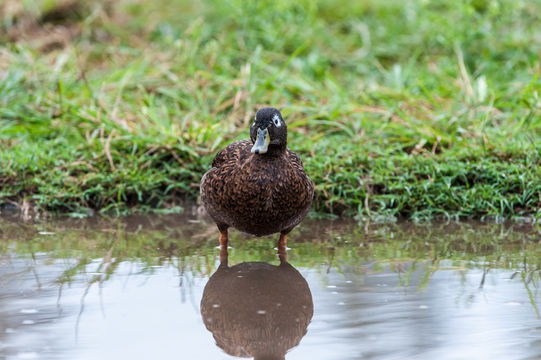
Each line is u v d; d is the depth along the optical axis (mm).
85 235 9977
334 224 10594
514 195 10812
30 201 11672
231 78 15469
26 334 6109
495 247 9109
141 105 14078
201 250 9125
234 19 18312
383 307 6742
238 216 8672
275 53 16766
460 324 6277
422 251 8938
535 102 12992
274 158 8469
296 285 7523
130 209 11664
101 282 7625
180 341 6020
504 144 11852
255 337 6109
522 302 6848
